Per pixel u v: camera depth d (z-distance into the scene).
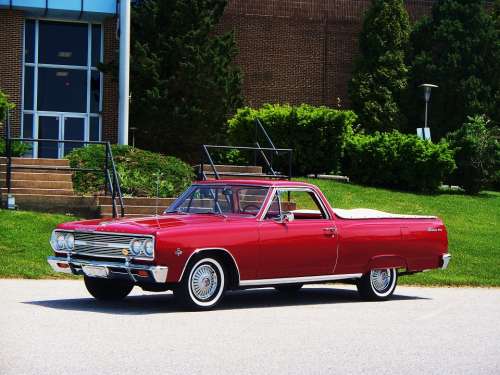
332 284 19.94
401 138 35.56
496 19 50.53
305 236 15.05
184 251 13.40
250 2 45.88
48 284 17.16
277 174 27.70
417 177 35.41
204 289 13.86
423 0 49.69
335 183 34.16
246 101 45.72
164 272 13.20
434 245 17.08
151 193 26.19
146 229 13.33
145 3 40.59
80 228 14.01
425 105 46.41
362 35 46.81
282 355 10.12
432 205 33.06
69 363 9.20
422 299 17.14
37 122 43.31
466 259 24.64
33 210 23.69
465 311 15.20
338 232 15.59
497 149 36.88
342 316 13.86
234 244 14.03
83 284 17.39
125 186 26.00
